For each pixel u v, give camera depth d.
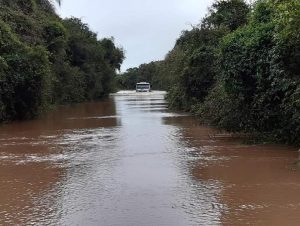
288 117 14.02
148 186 9.37
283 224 6.88
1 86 25.28
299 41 12.08
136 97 66.56
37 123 24.98
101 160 12.45
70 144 15.86
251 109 16.33
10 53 26.88
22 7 35.84
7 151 14.54
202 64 27.41
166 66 58.78
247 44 15.38
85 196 8.65
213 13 29.75
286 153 12.88
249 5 28.00
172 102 35.31
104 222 7.07
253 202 8.09
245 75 15.84
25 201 8.42
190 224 6.91
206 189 9.08
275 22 14.38
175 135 17.78
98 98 63.59
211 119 21.33
